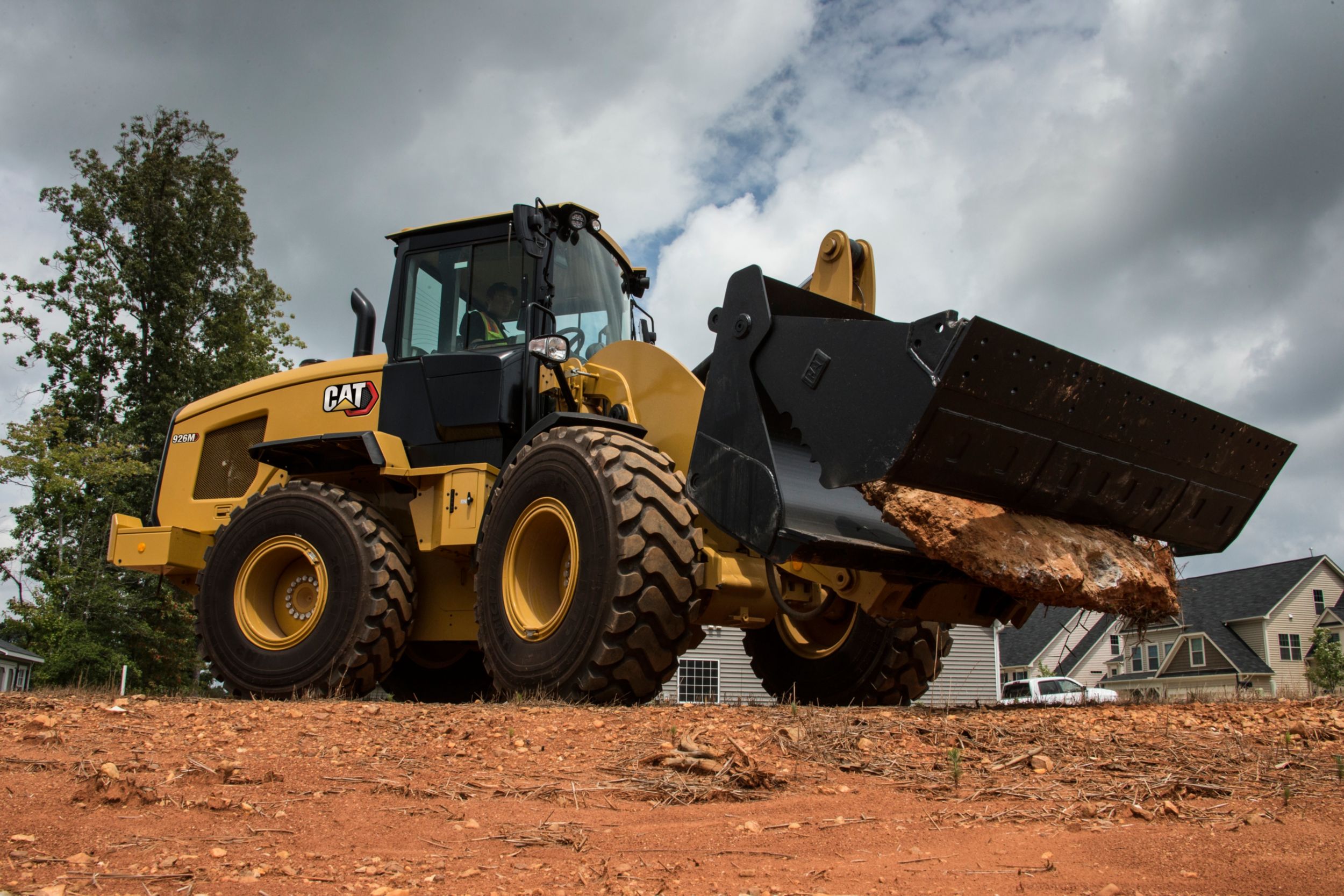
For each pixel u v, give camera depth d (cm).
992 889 180
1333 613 3200
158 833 230
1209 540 466
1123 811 236
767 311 435
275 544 590
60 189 2472
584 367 580
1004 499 399
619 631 442
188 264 2508
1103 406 396
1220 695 492
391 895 186
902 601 444
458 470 548
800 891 183
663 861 206
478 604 507
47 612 1908
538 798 263
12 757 303
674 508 457
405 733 349
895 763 292
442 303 616
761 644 639
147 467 2203
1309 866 184
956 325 359
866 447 383
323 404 642
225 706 427
